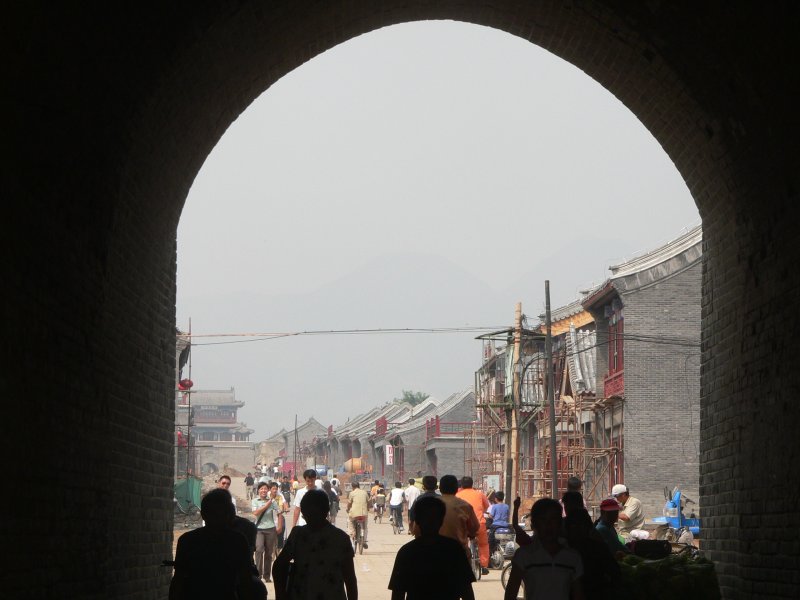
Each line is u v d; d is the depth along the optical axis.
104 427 11.14
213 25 11.83
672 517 30.28
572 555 8.91
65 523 9.77
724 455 13.64
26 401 8.68
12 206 8.38
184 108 12.65
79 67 9.62
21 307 8.57
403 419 100.69
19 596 8.49
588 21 14.04
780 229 11.70
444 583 8.63
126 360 12.11
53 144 9.33
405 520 52.69
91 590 10.60
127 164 11.45
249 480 69.94
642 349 36.16
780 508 11.56
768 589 11.88
